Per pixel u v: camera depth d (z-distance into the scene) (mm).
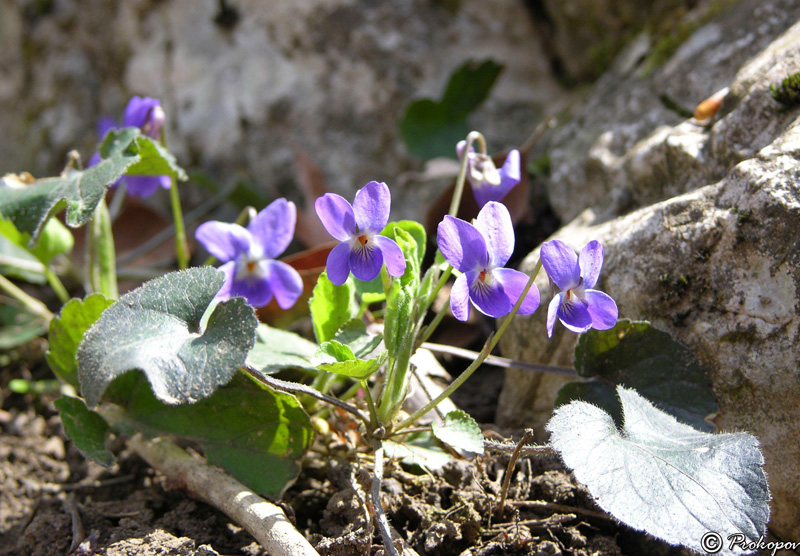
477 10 324
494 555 167
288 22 321
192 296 167
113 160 185
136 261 291
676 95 236
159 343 157
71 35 354
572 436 155
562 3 307
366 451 194
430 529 168
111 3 344
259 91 324
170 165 196
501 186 192
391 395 175
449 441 164
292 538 158
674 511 146
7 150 361
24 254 277
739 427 172
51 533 180
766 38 224
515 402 211
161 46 337
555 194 255
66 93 355
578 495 177
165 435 185
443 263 184
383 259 158
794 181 167
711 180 196
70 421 186
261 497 177
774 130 188
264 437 179
